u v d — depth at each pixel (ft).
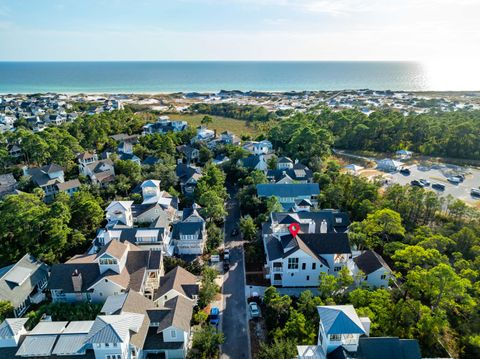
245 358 150.51
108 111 628.28
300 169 336.29
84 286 179.73
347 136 457.27
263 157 361.71
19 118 595.88
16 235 226.79
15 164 391.04
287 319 162.71
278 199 286.05
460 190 320.70
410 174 363.56
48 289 189.26
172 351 145.89
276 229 221.05
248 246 234.79
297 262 193.47
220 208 258.98
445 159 407.03
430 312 150.41
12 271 187.62
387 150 441.68
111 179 329.31
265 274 208.64
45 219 221.87
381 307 150.00
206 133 481.05
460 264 182.91
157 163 357.41
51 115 630.74
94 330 131.75
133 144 451.94
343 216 247.70
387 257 222.89
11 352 136.98
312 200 292.40
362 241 221.25
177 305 157.38
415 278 161.58
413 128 438.81
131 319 142.00
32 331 145.18
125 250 195.72
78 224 248.52
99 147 440.45
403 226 242.78
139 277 186.50
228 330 166.20
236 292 194.08
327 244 201.26
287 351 131.75
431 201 241.96
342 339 120.26
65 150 373.20
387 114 520.01
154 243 220.84
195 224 234.99
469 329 152.76
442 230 226.17
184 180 334.44
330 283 166.40
